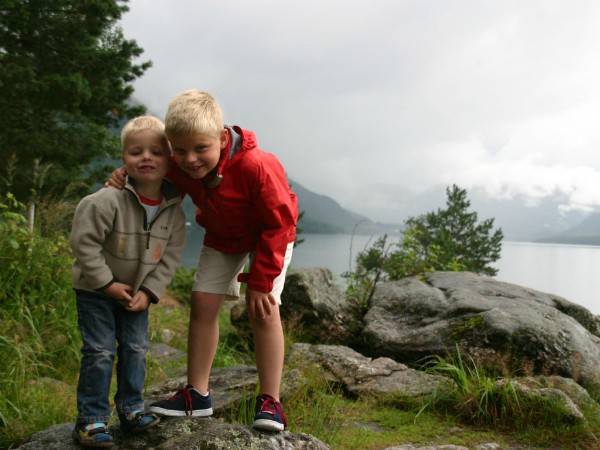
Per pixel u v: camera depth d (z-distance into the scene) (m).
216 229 2.56
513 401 3.76
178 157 2.26
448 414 3.92
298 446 2.37
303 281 6.65
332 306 6.65
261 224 2.54
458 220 28.19
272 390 2.47
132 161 2.28
